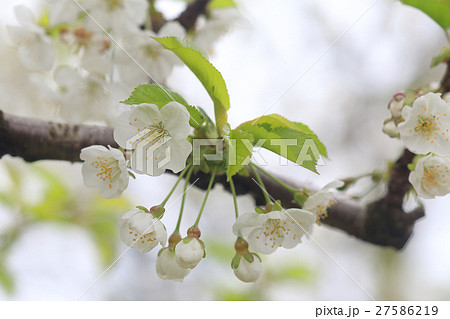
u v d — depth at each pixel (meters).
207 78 0.53
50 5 0.63
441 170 0.56
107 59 0.63
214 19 0.66
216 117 0.54
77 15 0.63
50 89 0.65
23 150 0.58
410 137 0.56
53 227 0.69
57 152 0.58
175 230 0.55
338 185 0.56
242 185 0.58
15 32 0.65
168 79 0.65
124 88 0.64
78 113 0.64
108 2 0.62
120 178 0.54
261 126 0.53
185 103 0.54
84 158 0.54
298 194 0.56
